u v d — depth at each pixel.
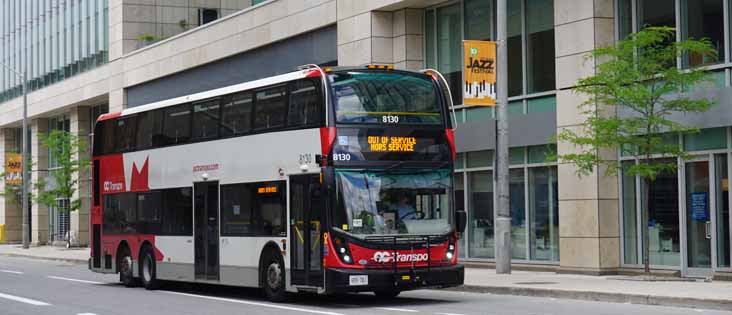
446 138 19.36
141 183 25.56
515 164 28.06
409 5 30.77
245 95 21.38
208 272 22.44
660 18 23.78
